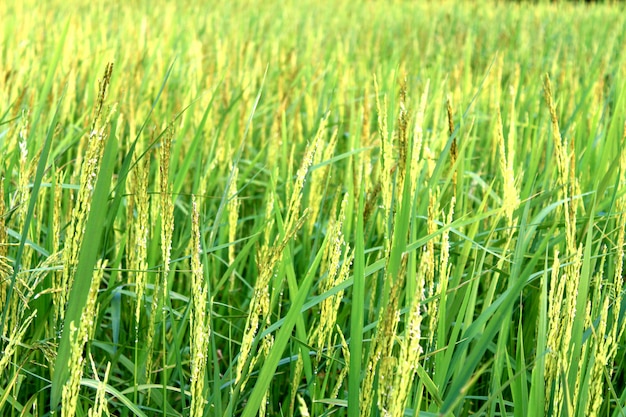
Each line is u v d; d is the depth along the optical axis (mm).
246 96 2570
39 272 1410
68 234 1329
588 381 1347
